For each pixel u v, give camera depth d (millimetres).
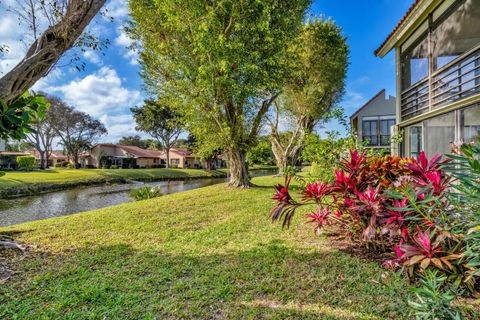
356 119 18375
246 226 4879
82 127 35250
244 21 9188
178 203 7781
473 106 5312
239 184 12023
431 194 2279
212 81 9234
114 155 43562
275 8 9609
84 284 2594
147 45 10719
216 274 2809
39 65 3498
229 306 2203
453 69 5836
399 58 8250
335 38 15414
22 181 16500
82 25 3734
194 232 4578
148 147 56469
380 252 3252
